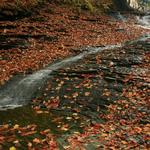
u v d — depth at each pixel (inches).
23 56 719.1
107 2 1727.4
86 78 564.1
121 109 430.9
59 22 1103.6
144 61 696.4
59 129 363.6
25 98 483.5
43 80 558.9
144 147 328.5
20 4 1061.1
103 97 474.6
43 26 1006.4
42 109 431.2
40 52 761.0
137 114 415.5
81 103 450.9
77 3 1406.3
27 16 1059.3
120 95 484.1
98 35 1032.8
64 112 418.9
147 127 374.9
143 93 493.0
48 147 318.7
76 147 320.2
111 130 363.6
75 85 527.5
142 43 955.3
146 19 1702.8
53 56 739.4
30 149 314.5
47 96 483.8
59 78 567.5
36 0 1182.3
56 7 1270.9
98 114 412.8
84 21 1228.5
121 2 1877.5
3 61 673.0
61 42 874.8
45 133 351.3
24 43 816.3
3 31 877.8
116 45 918.4
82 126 373.1
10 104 462.6
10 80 565.9
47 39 882.1
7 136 343.0
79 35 991.0
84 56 749.9
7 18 980.6
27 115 407.8
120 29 1203.9
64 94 488.4
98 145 326.6
